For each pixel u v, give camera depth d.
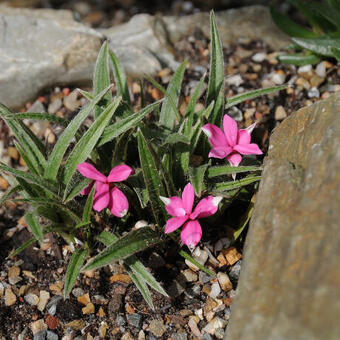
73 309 0.44
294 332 0.35
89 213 0.42
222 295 0.44
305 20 0.61
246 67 0.54
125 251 0.41
